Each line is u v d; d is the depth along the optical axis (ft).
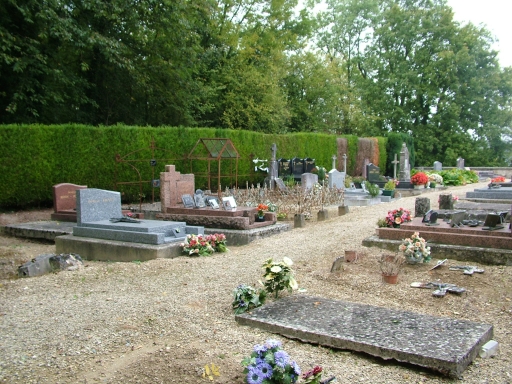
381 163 111.86
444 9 141.69
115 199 37.42
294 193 55.52
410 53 146.30
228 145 61.16
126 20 63.77
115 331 16.14
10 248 35.83
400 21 144.05
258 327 16.38
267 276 19.13
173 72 73.36
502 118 144.66
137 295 20.61
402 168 89.56
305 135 91.45
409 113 146.92
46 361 13.82
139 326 16.62
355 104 138.00
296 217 41.27
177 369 12.99
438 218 32.96
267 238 36.11
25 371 13.17
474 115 145.59
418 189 70.64
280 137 85.30
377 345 13.97
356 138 105.70
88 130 56.49
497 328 17.07
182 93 78.69
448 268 24.48
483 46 147.23
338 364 13.71
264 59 106.01
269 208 44.50
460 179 89.81
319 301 18.67
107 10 60.34
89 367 13.39
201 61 88.02
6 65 54.34
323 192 53.21
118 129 59.11
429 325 15.72
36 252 34.47
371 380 12.74
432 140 142.31
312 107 131.75
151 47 70.95
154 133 63.00
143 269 25.45
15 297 20.52
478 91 142.41
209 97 91.40
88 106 71.87
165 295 20.48
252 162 76.43
